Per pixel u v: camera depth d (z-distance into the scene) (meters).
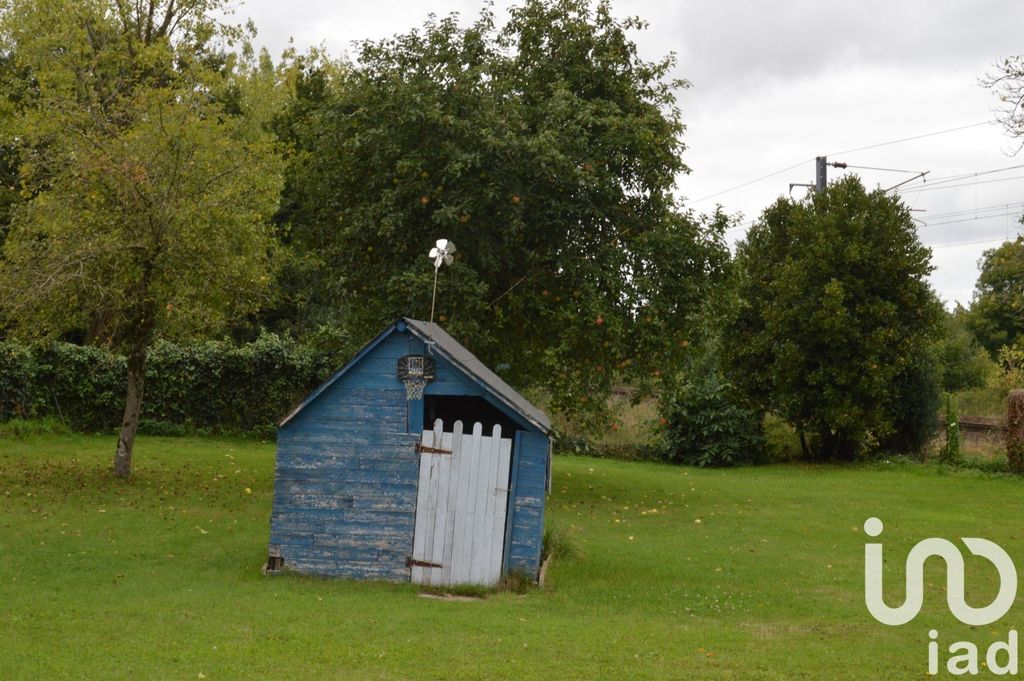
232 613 11.66
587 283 22.14
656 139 23.12
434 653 10.18
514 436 15.56
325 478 14.49
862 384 32.62
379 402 14.48
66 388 28.48
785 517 21.41
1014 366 47.50
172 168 20.11
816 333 33.19
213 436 30.44
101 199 19.66
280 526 14.49
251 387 30.98
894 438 34.47
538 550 14.17
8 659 9.30
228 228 20.66
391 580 14.24
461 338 21.47
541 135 21.48
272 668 9.45
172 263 19.92
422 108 21.69
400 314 22.19
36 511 17.42
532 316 23.59
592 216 23.00
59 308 19.84
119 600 12.15
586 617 12.37
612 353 22.69
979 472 30.03
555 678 9.41
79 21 32.09
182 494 20.03
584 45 24.02
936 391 33.69
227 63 38.97
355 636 10.79
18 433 26.12
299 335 36.72
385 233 22.23
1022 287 29.80
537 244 23.27
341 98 23.88
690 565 15.99
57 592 12.44
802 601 13.71
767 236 36.09
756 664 10.11
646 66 24.72
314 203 24.92
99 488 19.88
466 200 21.64
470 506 14.23
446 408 16.64
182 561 14.80
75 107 21.64
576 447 34.66
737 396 34.62
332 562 14.38
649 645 10.78
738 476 30.17
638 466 32.28
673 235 22.97
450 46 22.84
